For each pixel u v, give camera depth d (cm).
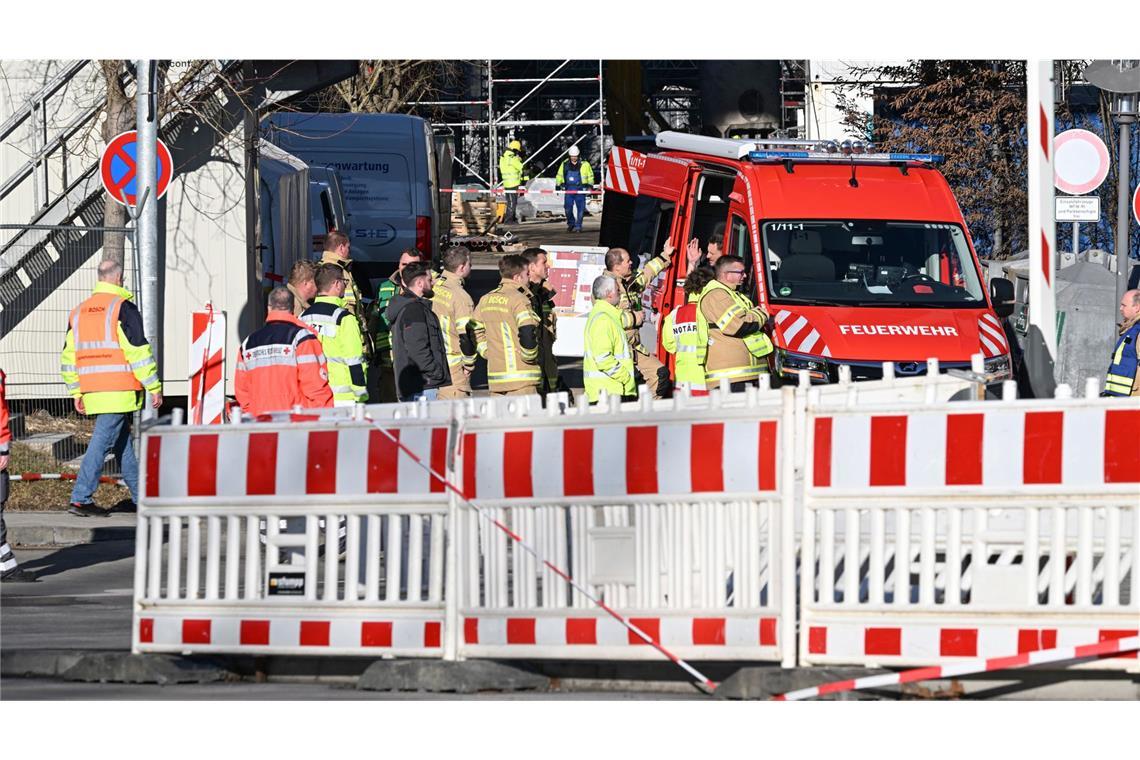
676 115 16425
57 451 5869
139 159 5225
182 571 3531
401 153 9638
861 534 2506
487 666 2509
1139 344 4528
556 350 7356
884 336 5138
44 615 3462
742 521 2358
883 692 2381
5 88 6456
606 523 2452
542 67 17288
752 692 2327
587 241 14162
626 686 2580
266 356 4019
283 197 7012
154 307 5250
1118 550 2216
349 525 2545
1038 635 2238
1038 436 2238
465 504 2509
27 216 6450
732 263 4869
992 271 7194
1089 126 9931
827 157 5800
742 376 4894
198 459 2622
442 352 4866
